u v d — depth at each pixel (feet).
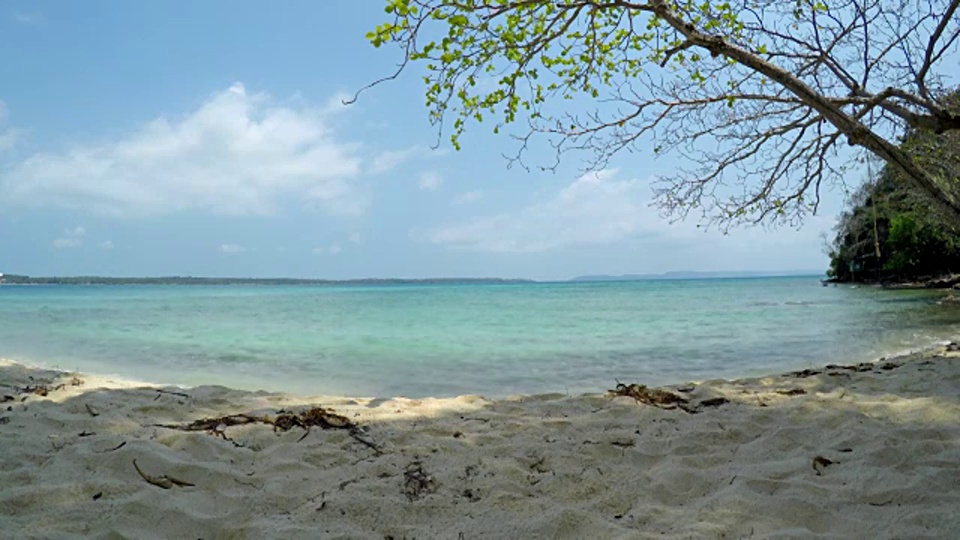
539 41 12.52
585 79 14.69
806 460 12.52
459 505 10.55
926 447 12.80
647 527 9.69
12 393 19.98
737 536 9.16
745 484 11.20
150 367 31.32
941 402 17.06
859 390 20.08
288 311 83.92
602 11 13.61
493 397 23.11
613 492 11.21
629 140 16.07
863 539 8.98
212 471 11.61
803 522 9.70
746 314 70.85
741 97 14.06
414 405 19.10
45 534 8.89
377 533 9.45
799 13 13.47
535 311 82.74
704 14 13.55
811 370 25.16
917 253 149.38
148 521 9.53
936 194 9.98
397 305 103.96
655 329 52.21
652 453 13.55
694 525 9.55
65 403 17.97
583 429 15.60
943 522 9.32
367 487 11.16
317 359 34.24
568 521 9.66
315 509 10.18
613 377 28.25
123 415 16.60
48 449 12.98
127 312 80.69
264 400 19.77
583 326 56.29
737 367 30.96
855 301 98.27
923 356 28.48
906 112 11.36
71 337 46.26
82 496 10.34
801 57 13.69
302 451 13.26
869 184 20.79
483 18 11.49
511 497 10.90
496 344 41.60
